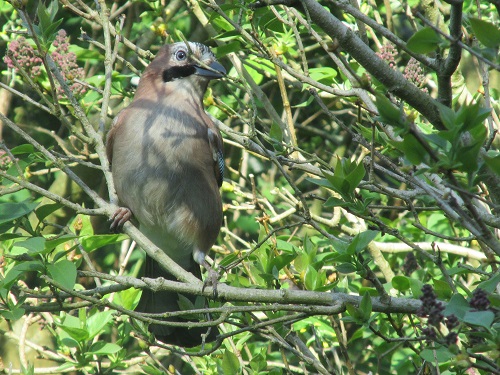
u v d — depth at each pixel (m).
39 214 6.93
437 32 4.63
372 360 10.90
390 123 4.67
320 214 12.22
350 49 5.59
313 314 6.27
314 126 13.95
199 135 8.50
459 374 5.90
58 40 8.89
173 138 8.34
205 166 8.55
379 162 11.01
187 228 8.48
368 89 4.65
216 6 7.75
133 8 12.38
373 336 9.48
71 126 7.70
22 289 6.63
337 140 12.64
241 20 8.76
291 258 7.59
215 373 8.63
